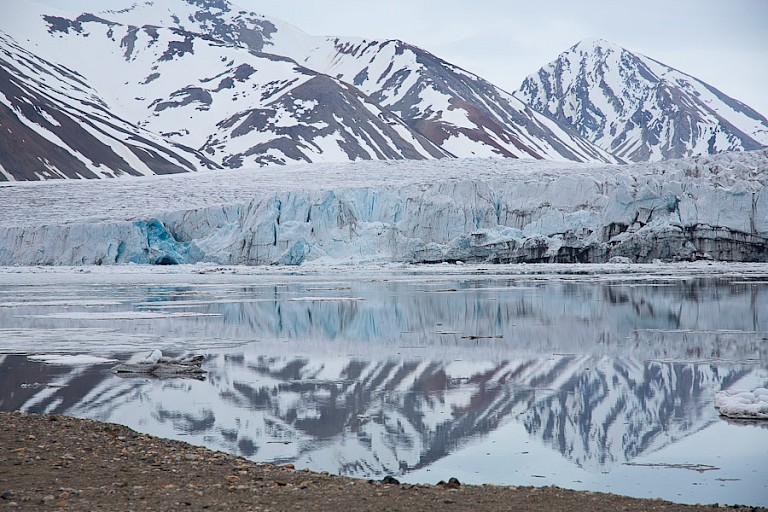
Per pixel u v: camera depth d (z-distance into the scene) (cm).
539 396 1748
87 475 1033
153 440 1281
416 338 2788
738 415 1548
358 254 8588
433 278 6506
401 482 1120
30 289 5553
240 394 1789
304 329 3088
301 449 1316
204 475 1051
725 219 7706
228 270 8062
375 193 9056
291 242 8644
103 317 3572
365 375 2034
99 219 9362
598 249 7994
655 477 1153
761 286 4991
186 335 2914
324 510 874
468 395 1764
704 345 2534
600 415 1563
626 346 2525
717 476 1158
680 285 5172
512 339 2728
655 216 7956
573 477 1152
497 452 1300
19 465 1076
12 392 1805
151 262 8894
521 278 6294
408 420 1528
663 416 1554
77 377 2011
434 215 8619
